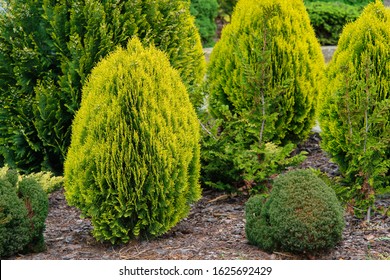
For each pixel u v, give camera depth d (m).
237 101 8.09
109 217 5.15
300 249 4.87
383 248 5.16
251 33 7.98
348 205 5.82
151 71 5.31
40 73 6.80
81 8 6.62
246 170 6.42
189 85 7.25
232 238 5.48
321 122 6.84
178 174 5.25
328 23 14.04
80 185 5.14
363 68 6.34
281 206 4.91
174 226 5.87
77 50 6.55
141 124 5.09
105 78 5.27
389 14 6.72
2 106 6.88
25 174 6.96
